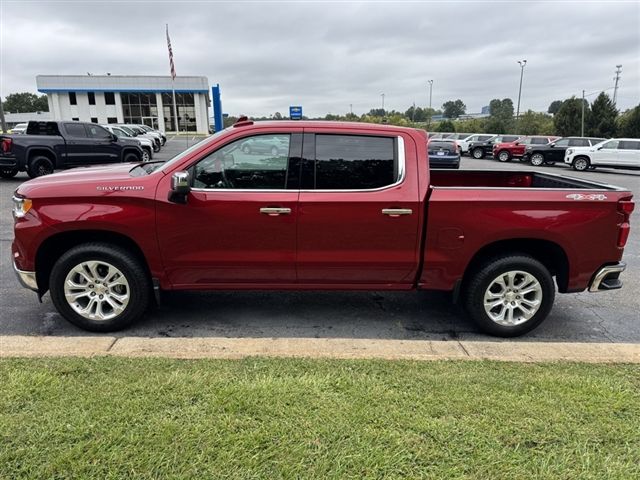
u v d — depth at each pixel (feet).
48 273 13.50
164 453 7.59
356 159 12.69
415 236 12.76
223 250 12.71
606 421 8.78
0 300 15.56
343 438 8.09
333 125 12.68
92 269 12.87
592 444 8.15
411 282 13.37
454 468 7.48
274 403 9.00
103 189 12.34
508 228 12.72
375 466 7.47
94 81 167.73
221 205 12.41
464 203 12.58
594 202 12.75
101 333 13.35
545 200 12.68
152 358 10.70
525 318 13.52
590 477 7.39
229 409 8.76
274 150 12.61
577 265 13.14
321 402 9.08
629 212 13.01
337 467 7.41
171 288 13.23
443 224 12.69
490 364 10.83
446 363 10.82
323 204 12.48
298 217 12.53
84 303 13.26
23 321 13.98
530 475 7.40
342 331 13.96
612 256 13.15
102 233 12.87
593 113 157.28
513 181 18.25
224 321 14.40
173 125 176.76
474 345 12.02
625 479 7.37
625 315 15.62
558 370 10.62
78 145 48.47
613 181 62.59
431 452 7.81
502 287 13.38
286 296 16.58
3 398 8.91
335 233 12.67
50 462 7.30
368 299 16.52
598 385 9.94
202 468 7.31
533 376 10.30
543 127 199.41
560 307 16.26
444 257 12.91
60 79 166.09
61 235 12.73
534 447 8.04
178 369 10.21
